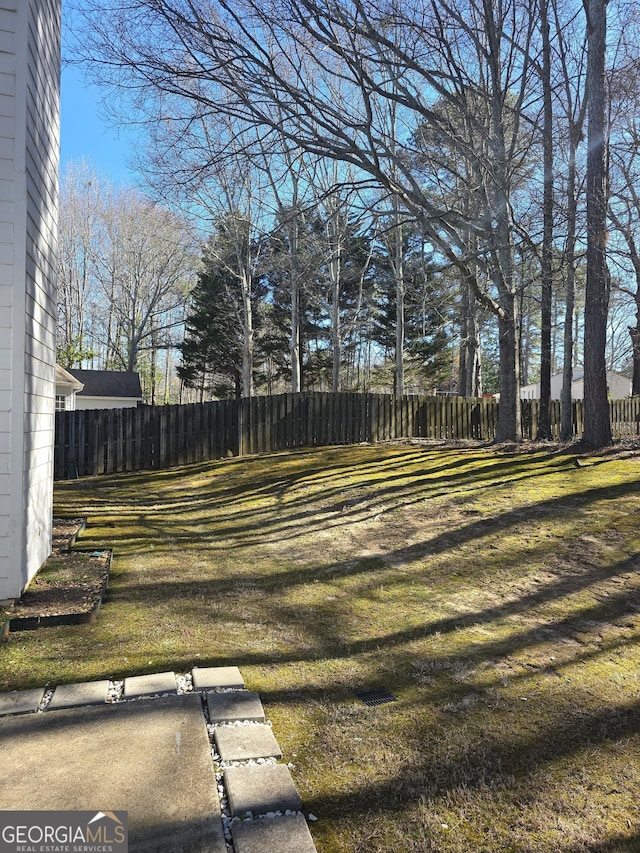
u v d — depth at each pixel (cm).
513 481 770
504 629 387
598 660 337
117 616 405
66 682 305
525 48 919
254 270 2045
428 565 528
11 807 205
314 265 1050
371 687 310
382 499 770
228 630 388
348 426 1312
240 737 254
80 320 3709
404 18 796
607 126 867
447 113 986
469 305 1744
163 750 243
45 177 492
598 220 872
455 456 1006
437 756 246
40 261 473
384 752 248
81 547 593
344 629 394
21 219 400
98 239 3747
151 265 3600
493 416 1502
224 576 521
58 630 376
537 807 215
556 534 558
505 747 253
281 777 226
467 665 336
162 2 683
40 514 494
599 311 919
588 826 205
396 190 834
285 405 1268
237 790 215
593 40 834
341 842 196
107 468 1146
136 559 562
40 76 461
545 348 1330
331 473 966
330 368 3144
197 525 746
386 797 219
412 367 2778
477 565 514
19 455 400
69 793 213
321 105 791
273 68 764
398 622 406
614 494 652
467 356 2058
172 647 355
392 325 2814
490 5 858
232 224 1636
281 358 3061
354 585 491
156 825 197
